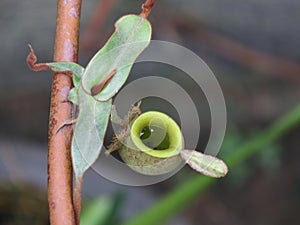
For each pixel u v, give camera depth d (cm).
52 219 33
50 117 34
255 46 111
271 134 61
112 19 95
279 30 109
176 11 99
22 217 101
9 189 101
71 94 34
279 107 128
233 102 128
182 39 103
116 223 86
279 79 125
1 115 120
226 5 103
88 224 81
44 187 102
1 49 105
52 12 100
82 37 97
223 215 136
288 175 139
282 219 135
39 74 113
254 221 135
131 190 100
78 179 33
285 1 103
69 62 34
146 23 33
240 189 138
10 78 113
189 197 62
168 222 101
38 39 104
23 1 97
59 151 34
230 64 117
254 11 104
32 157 105
